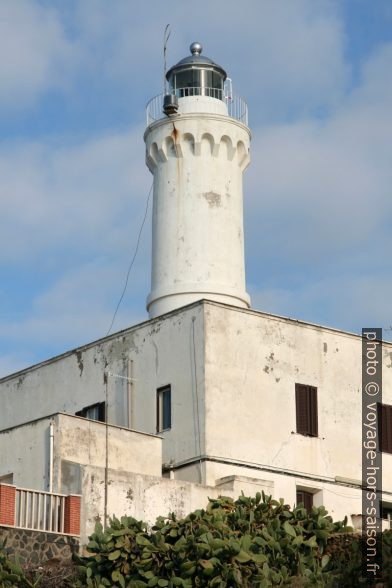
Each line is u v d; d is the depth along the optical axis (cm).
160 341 6156
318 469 6122
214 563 4772
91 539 5016
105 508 5400
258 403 6031
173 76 6881
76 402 6444
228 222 6600
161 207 6644
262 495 5300
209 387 5912
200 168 6625
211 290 6444
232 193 6662
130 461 5753
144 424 6112
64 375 6544
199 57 6900
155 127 6700
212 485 5781
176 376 6041
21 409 6694
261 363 6097
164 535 5000
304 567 4878
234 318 6078
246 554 4800
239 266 6600
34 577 5003
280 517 5125
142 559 4894
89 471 5422
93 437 5678
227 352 6009
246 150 6769
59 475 5519
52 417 5644
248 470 5909
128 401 6203
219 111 6762
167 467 5928
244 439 5941
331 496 6122
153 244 6662
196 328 6016
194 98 6762
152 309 6531
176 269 6512
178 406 5991
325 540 5012
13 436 5784
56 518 5266
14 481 5716
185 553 4844
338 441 6219
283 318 6231
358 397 6347
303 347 6256
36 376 6675
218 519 5012
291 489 6016
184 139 6644
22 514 5178
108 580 4894
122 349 6316
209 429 5856
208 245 6525
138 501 5494
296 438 6097
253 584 4747
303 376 6212
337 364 6338
